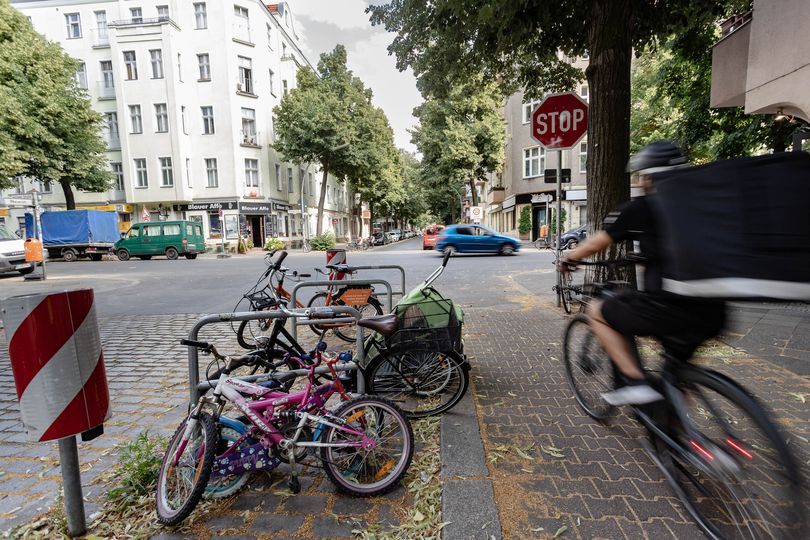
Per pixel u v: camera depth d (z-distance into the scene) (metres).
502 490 2.52
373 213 53.00
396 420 2.67
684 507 2.32
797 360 4.38
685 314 2.00
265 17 34.28
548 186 30.50
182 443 2.54
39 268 20.39
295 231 39.31
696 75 11.97
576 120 6.33
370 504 2.52
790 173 1.73
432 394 3.62
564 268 2.71
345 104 33.41
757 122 10.41
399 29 7.81
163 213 33.03
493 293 9.67
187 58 31.97
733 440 1.87
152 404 4.05
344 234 54.88
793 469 1.65
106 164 30.05
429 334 3.45
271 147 35.09
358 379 3.32
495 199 38.78
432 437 3.20
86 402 2.26
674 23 7.11
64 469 2.30
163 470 2.54
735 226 1.74
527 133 31.50
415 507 2.45
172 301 9.97
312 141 30.50
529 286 10.58
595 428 3.21
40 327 2.14
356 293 5.79
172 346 6.15
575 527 2.21
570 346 3.51
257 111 33.72
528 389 3.98
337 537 2.26
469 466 2.75
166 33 30.61
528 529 2.21
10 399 4.38
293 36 42.47
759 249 1.68
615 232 2.21
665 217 1.93
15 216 34.84
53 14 32.88
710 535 2.04
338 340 6.05
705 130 12.34
